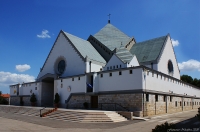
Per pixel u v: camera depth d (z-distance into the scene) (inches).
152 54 1739.7
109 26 2301.9
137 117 1041.5
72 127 765.3
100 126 794.2
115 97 1226.0
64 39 1823.3
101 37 2062.0
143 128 737.6
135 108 1128.2
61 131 676.1
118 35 2178.9
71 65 1697.8
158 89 1300.4
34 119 1024.9
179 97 1706.4
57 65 1863.9
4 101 2509.8
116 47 1892.2
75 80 1473.9
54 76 1673.2
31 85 1963.6
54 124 842.8
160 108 1311.5
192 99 2117.4
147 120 971.9
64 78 1573.6
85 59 1576.0
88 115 953.5
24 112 1362.0
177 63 2063.2
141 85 1123.9
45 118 1069.8
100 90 1314.0
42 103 1811.0
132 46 2034.9
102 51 1915.6
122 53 1556.3
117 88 1228.5
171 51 1943.9
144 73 1148.5
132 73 1175.0
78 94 1421.0
